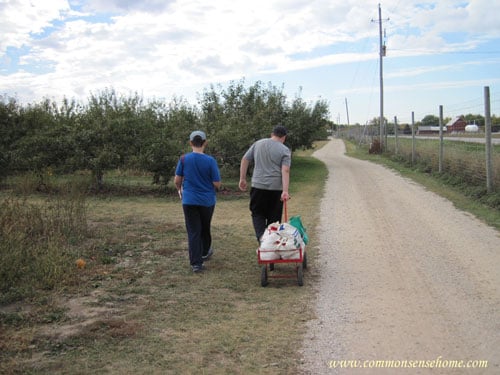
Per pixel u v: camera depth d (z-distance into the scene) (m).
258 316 4.95
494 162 12.50
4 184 15.78
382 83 34.94
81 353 4.08
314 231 9.12
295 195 14.27
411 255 7.19
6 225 6.70
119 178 17.23
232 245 8.03
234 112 20.14
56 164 14.91
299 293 5.66
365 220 9.98
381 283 5.95
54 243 6.76
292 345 4.27
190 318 4.89
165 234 8.73
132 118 14.86
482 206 11.26
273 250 5.86
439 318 4.80
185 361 3.96
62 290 5.55
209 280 6.15
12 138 16.50
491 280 5.93
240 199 13.75
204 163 6.47
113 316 4.91
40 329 4.53
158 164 14.55
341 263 6.91
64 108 17.20
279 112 23.39
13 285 5.51
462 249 7.45
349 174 20.31
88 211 11.32
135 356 4.04
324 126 31.22
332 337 4.43
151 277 6.24
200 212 6.55
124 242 7.98
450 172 16.45
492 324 4.62
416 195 13.34
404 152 25.09
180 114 17.05
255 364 3.93
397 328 4.59
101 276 6.18
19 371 3.73
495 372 3.74
